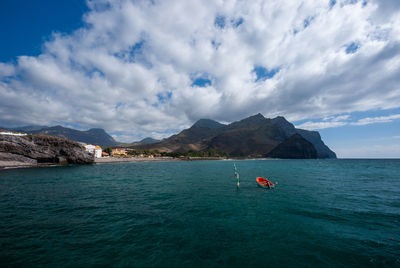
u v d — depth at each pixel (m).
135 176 44.84
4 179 35.94
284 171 63.00
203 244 9.71
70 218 13.67
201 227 12.06
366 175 49.00
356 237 10.73
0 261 7.87
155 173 53.97
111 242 9.84
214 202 18.89
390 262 8.12
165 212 15.34
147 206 17.23
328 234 11.12
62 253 8.65
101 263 7.88
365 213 15.23
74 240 10.04
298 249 9.29
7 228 11.61
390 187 28.95
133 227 11.99
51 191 24.31
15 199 19.62
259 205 17.69
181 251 8.96
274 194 23.09
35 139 79.75
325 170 68.56
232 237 10.59
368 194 23.36
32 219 13.36
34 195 21.75
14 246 9.25
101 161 115.31
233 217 14.10
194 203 18.44
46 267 7.54
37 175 43.66
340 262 8.15
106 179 37.97
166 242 9.89
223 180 37.66
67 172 52.22
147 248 9.22
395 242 10.09
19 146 74.19
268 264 7.95
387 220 13.57
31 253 8.60
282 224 12.70
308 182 34.69
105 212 15.24
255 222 13.04
